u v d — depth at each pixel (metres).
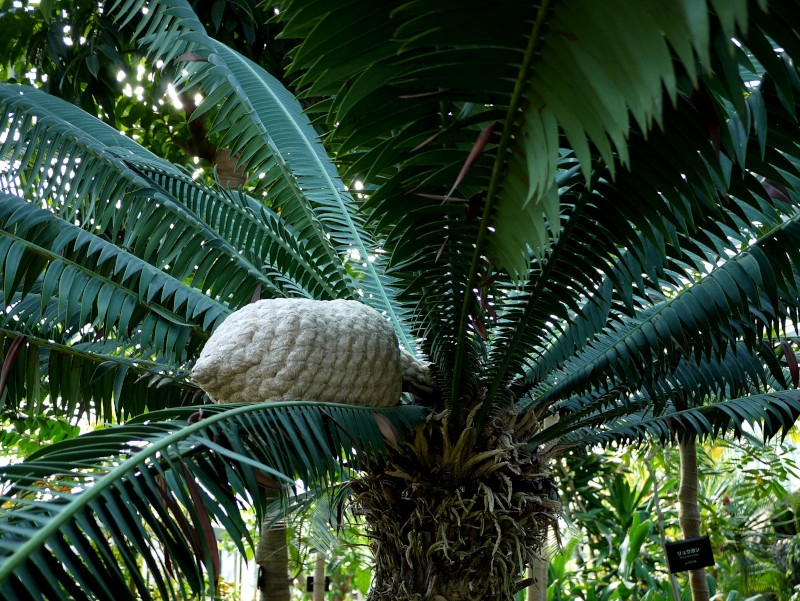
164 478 1.17
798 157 1.41
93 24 3.79
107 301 2.03
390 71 1.08
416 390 2.05
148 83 4.27
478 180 1.25
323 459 1.47
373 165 1.29
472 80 1.02
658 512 4.19
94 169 2.23
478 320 1.73
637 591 4.96
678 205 1.39
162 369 2.22
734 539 5.31
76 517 0.98
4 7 3.77
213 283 2.26
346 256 2.75
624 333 2.28
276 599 2.89
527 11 0.90
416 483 1.94
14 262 1.91
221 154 4.08
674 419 2.56
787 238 1.80
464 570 1.92
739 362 2.42
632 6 0.81
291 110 2.83
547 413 2.33
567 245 1.64
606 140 0.92
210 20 3.64
